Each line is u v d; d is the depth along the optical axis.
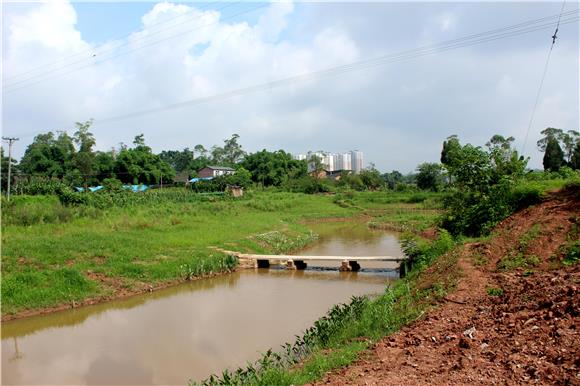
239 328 14.22
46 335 14.02
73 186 63.03
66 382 10.65
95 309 16.88
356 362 8.52
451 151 21.97
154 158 81.62
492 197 18.72
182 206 44.88
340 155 174.00
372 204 65.88
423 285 13.41
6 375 11.10
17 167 73.62
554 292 9.18
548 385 6.17
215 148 119.62
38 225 27.27
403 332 9.84
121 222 30.38
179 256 23.25
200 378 10.64
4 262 18.38
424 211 54.34
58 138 77.06
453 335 8.79
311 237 37.19
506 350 7.55
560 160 41.72
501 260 12.81
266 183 93.75
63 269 18.36
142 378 10.74
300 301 17.66
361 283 21.23
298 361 10.38
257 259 25.58
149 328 14.45
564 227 13.11
